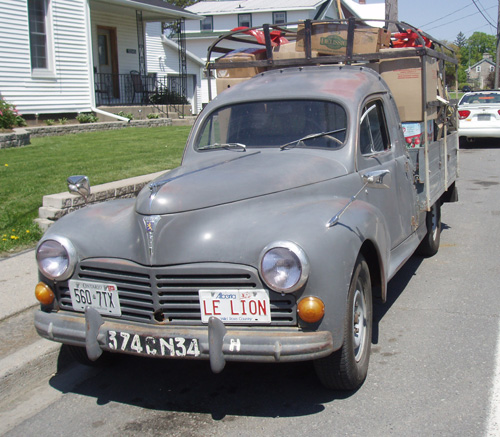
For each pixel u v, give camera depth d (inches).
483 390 152.3
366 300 156.9
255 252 134.3
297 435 136.3
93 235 152.3
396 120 210.5
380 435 134.3
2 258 255.4
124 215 159.3
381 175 168.1
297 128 184.5
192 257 137.8
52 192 331.3
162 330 138.3
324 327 133.8
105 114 741.3
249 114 193.6
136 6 800.3
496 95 723.4
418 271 256.7
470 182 473.1
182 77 1011.9
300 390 158.1
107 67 864.3
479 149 682.8
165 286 140.5
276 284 130.8
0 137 497.7
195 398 157.8
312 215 142.5
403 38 255.4
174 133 640.4
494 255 275.6
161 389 164.4
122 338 141.3
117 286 145.7
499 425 135.8
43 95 686.5
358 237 144.0
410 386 156.3
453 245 295.6
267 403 152.4
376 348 181.3
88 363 174.4
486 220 345.1
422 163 225.1
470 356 172.9
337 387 151.3
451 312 208.4
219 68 246.4
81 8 722.2
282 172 157.6
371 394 153.1
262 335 131.9
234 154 181.5
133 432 142.2
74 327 147.9
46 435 143.3
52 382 172.1
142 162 427.5
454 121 306.8
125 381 170.7
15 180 360.5
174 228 140.5
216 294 135.7
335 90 188.2
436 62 249.4
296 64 236.2
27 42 661.3
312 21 228.1
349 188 166.9
